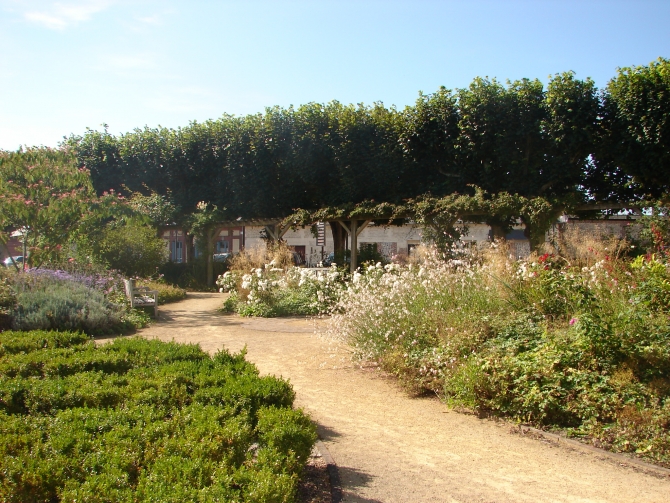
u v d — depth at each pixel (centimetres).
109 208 1422
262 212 1966
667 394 483
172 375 456
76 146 2186
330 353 798
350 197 1780
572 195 1384
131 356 543
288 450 338
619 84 1448
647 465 409
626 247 957
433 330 668
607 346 530
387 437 464
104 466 293
